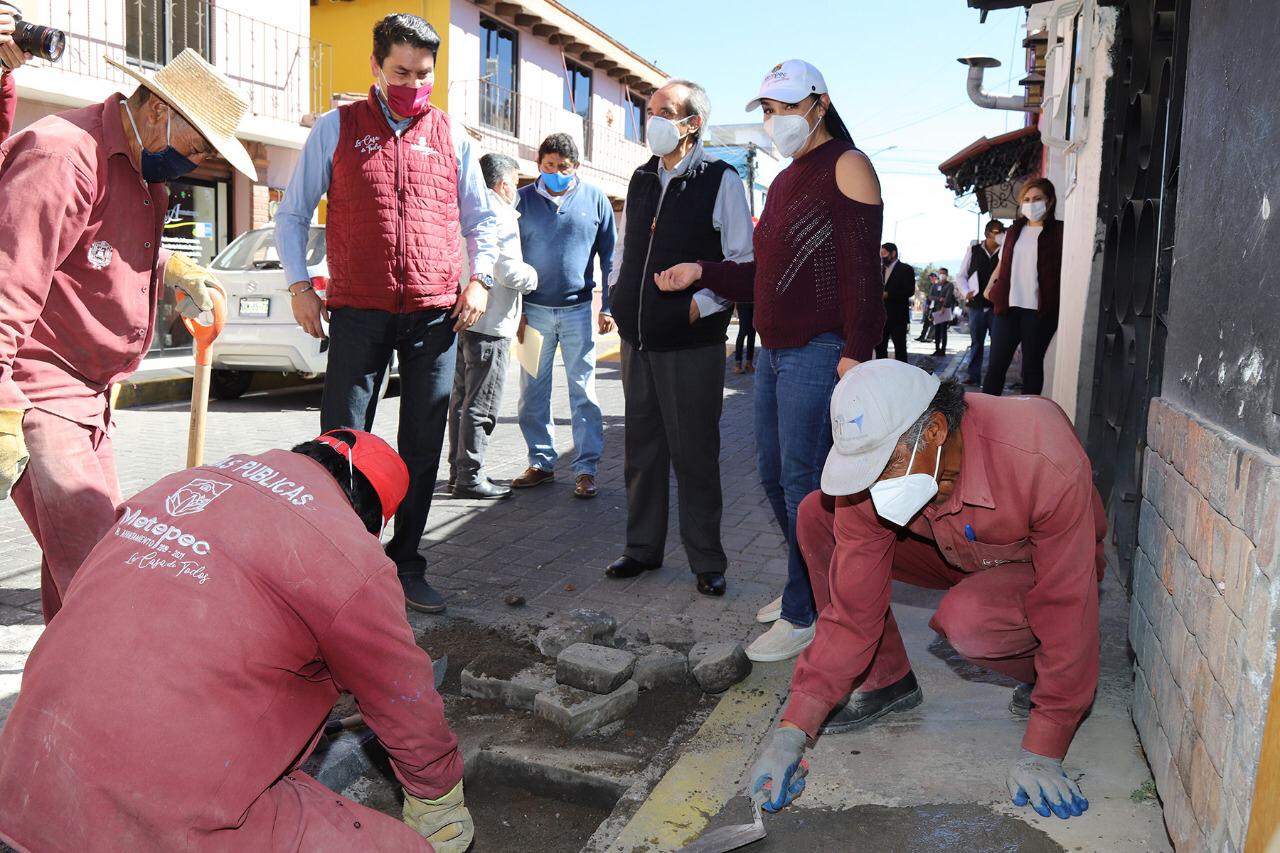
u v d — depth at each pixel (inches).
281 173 597.3
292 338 364.5
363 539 76.9
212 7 540.1
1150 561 106.8
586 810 115.0
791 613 144.6
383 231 150.2
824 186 135.7
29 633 147.4
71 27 470.9
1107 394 191.0
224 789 70.1
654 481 180.9
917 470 91.7
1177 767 90.0
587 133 970.7
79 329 109.0
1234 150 84.9
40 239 99.7
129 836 67.7
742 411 410.9
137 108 107.4
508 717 129.3
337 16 735.7
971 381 535.8
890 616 121.1
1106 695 126.7
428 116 154.7
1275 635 67.1
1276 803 63.4
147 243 113.0
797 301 138.0
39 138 101.2
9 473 98.7
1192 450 90.0
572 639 141.5
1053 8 311.1
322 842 75.9
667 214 164.7
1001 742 116.5
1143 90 176.9
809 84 135.3
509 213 228.4
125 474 256.5
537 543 204.2
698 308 160.7
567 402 431.8
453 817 89.4
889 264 520.4
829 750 116.3
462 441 241.4
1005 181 676.7
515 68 839.1
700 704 132.7
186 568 71.0
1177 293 104.8
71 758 67.3
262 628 71.6
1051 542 97.8
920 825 99.8
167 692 68.1
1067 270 283.9
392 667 77.9
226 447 298.8
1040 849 94.9
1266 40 77.1
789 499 142.9
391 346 157.8
